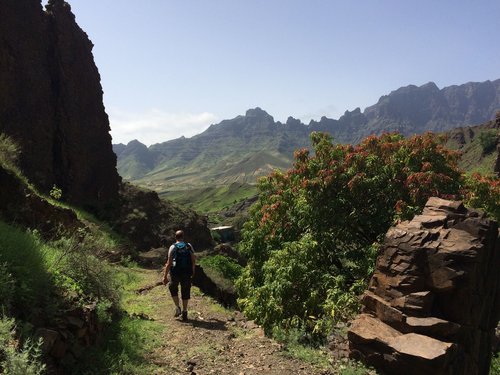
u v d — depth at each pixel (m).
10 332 4.07
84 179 25.98
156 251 22.16
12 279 5.11
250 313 9.16
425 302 6.31
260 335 8.12
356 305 8.45
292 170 14.02
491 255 6.99
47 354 4.57
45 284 5.57
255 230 13.27
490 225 7.02
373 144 12.80
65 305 5.55
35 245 6.68
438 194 10.88
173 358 6.30
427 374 5.57
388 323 6.54
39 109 23.23
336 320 8.26
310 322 8.49
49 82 24.59
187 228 29.09
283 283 9.30
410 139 12.45
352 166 11.77
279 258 10.14
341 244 12.12
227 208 170.00
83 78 27.45
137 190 29.84
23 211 10.10
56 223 11.47
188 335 7.53
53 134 24.23
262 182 14.67
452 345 5.72
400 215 10.44
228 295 12.91
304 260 10.14
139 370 5.50
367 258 10.52
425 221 7.32
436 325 6.03
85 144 26.61
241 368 6.12
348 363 6.34
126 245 20.12
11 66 21.64
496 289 7.18
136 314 8.27
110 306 6.97
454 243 6.67
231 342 7.43
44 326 4.97
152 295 11.02
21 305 4.98
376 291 7.04
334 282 9.63
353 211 11.31
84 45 28.61
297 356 6.70
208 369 6.00
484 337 6.98
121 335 6.44
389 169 11.68
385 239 7.29
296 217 12.61
